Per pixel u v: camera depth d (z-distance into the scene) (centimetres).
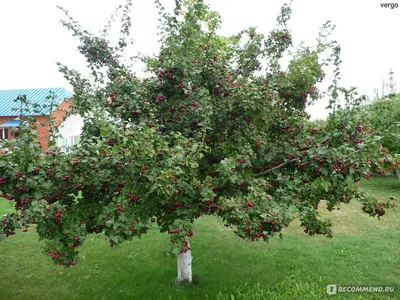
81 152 289
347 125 322
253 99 328
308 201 381
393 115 1065
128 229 269
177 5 387
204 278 505
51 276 521
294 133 370
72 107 351
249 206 283
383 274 508
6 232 271
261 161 366
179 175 282
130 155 274
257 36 416
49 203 296
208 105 334
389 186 1182
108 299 450
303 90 414
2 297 463
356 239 666
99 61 434
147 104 349
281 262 555
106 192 321
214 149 377
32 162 275
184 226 282
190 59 330
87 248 629
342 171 305
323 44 430
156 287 478
